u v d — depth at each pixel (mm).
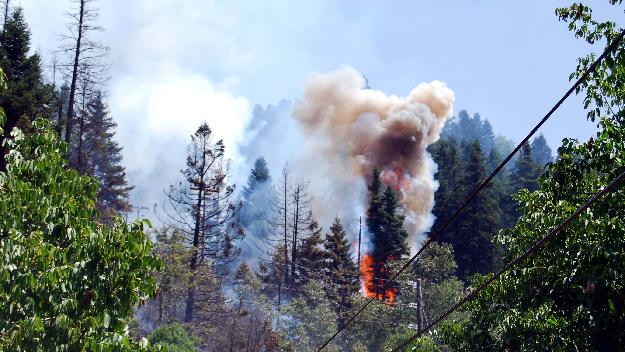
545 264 15180
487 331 18453
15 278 11203
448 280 50531
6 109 39188
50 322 11609
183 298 48469
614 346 13477
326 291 59000
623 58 14656
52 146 12969
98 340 11836
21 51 42938
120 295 12422
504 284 16703
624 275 12961
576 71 15688
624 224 13367
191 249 48562
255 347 43344
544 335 15766
